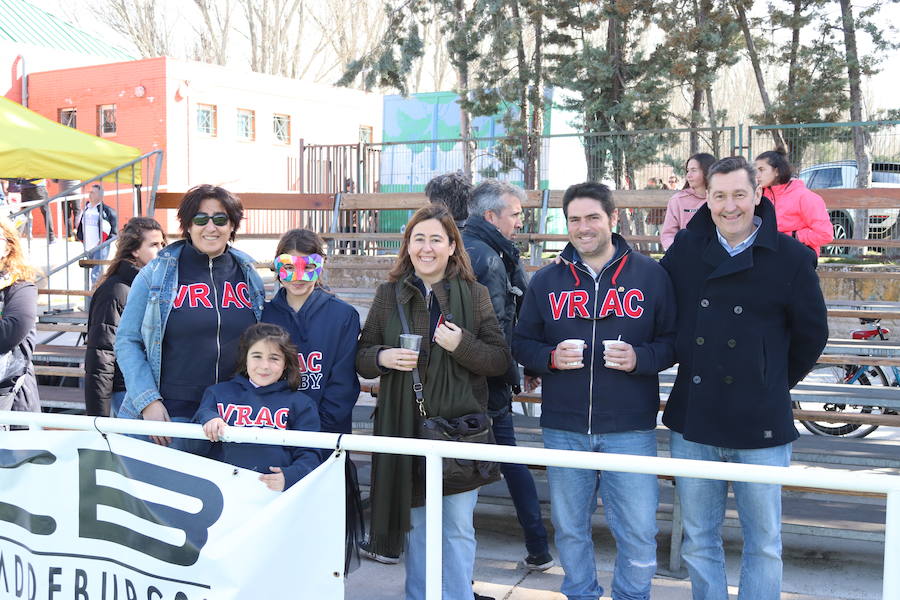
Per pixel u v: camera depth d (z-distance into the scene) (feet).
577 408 10.77
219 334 11.03
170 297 10.96
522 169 47.73
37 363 22.36
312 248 10.94
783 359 10.02
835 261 35.17
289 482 9.53
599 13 47.57
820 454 14.67
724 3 46.55
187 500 9.07
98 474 9.36
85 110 74.23
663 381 18.01
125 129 72.38
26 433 9.59
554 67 48.93
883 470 16.71
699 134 45.75
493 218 13.04
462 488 10.09
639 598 10.74
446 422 10.11
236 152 76.54
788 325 10.11
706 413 10.05
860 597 12.96
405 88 52.90
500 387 12.56
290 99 81.46
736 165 9.75
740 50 49.24
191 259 11.21
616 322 10.66
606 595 13.04
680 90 50.57
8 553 9.82
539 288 11.23
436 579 8.43
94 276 31.45
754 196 9.83
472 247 12.12
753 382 9.86
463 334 10.30
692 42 45.29
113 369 13.78
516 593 12.94
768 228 9.92
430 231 10.37
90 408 13.62
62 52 80.18
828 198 22.98
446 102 57.93
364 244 37.17
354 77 53.16
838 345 17.10
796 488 14.87
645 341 10.65
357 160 45.47
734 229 9.82
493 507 17.02
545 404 11.14
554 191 25.93
